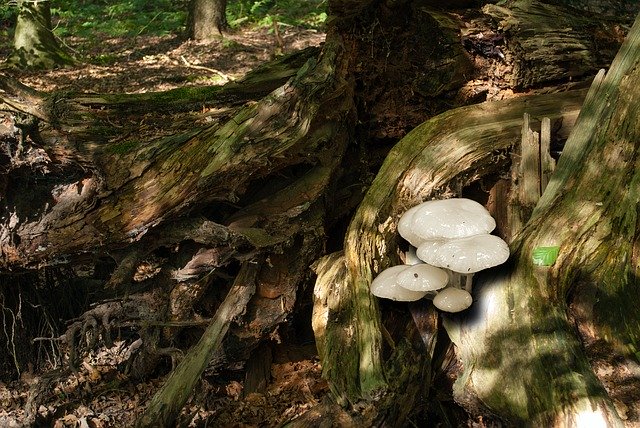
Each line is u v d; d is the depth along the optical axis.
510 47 0.80
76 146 0.75
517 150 0.74
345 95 0.77
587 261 0.64
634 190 0.67
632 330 0.62
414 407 0.63
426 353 0.65
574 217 0.66
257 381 0.78
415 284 0.61
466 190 0.75
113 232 0.73
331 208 0.79
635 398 0.57
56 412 0.76
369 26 0.80
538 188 0.72
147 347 0.77
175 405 0.67
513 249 0.66
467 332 0.63
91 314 0.78
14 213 0.75
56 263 0.76
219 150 0.72
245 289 0.74
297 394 0.76
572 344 0.59
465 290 0.64
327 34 0.81
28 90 0.75
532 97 0.79
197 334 0.80
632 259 0.66
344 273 0.69
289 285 0.76
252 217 0.74
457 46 0.80
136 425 0.66
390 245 0.70
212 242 0.73
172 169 0.73
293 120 0.72
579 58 0.81
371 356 0.62
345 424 0.59
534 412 0.56
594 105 0.71
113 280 0.73
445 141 0.75
